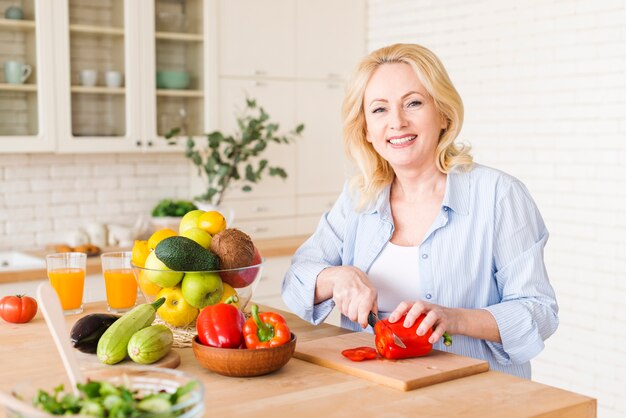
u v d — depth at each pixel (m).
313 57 4.65
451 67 4.43
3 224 4.09
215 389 1.50
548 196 4.01
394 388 1.51
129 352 1.62
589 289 3.87
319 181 4.75
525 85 4.07
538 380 4.12
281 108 4.55
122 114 4.02
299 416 1.35
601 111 3.77
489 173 2.07
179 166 4.58
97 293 3.74
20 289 3.54
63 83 3.83
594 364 3.87
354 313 1.90
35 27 3.75
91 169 4.31
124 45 4.00
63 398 1.14
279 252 4.21
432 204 2.11
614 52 3.70
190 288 1.80
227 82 4.33
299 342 1.82
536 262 2.00
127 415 1.07
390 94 2.01
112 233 4.18
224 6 4.29
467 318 1.83
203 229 1.93
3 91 3.69
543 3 3.97
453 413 1.37
